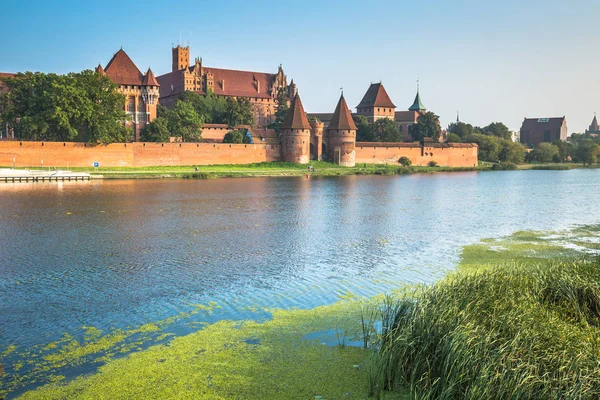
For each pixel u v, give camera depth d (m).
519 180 99.00
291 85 183.00
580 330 14.34
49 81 88.88
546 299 17.52
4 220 39.12
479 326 13.71
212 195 60.62
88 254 27.91
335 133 128.25
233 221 40.72
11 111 92.62
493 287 17.59
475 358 12.14
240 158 116.56
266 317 18.34
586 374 11.42
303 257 28.17
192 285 22.20
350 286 22.42
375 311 19.03
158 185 73.31
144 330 16.94
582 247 31.56
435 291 17.02
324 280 23.36
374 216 45.06
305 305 19.77
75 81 89.88
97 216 41.75
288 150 122.69
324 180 92.94
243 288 21.88
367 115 186.12
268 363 14.54
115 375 13.70
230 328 17.20
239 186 75.12
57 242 31.08
